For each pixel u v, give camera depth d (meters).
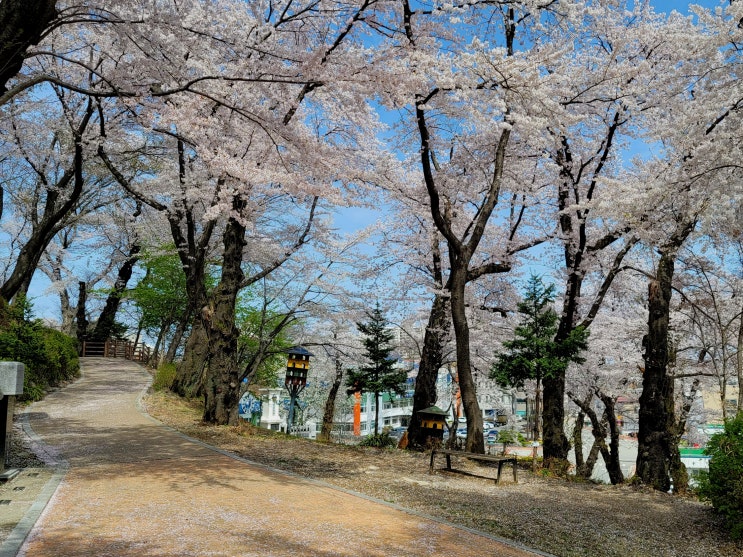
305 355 18.86
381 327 19.38
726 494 7.30
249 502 6.33
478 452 11.76
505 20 12.72
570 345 12.09
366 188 15.17
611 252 16.11
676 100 12.37
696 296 15.98
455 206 16.59
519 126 11.15
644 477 10.91
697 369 16.69
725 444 7.67
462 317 11.95
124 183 16.55
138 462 8.38
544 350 12.05
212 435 11.77
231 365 13.52
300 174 10.80
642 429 11.27
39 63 14.24
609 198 11.55
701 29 11.71
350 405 45.12
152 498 6.20
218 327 13.46
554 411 12.91
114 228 28.59
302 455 10.62
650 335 11.53
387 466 10.41
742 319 10.98
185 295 30.25
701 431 20.22
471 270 14.84
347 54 10.52
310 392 37.09
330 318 20.17
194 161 17.30
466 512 7.03
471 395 11.88
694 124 10.52
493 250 16.47
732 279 15.67
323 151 11.07
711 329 16.22
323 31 12.75
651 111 13.14
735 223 10.30
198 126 11.70
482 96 10.62
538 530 6.55
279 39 12.52
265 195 17.30
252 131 12.47
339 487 7.84
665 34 12.73
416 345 21.47
